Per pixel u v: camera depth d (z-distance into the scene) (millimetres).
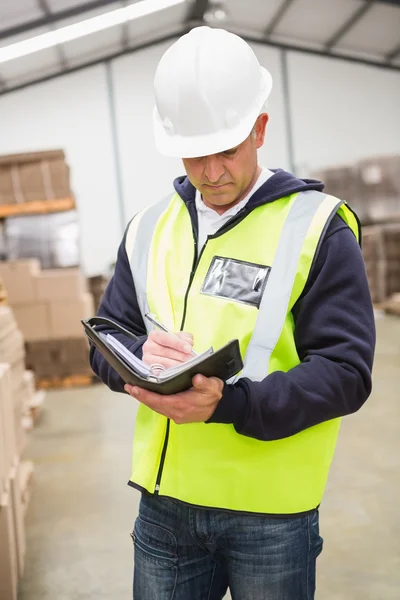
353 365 1171
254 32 11492
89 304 6539
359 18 10117
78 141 11266
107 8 8625
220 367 1065
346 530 3188
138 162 11375
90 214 11359
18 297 6266
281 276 1237
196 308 1303
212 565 1382
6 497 2518
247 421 1139
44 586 2826
